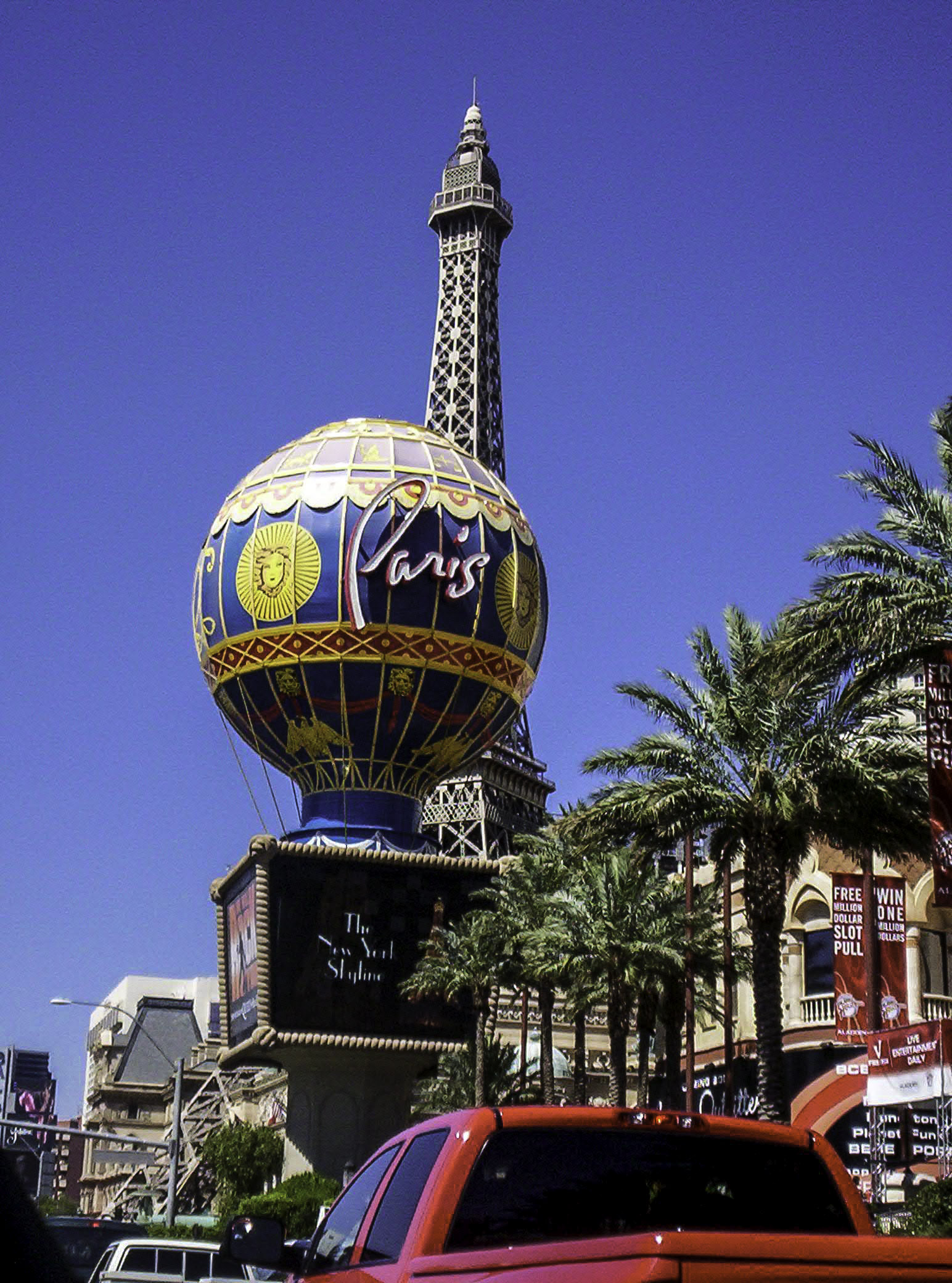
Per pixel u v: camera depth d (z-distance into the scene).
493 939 82.19
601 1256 6.43
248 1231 12.95
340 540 98.94
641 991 64.69
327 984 97.88
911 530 39.66
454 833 176.25
